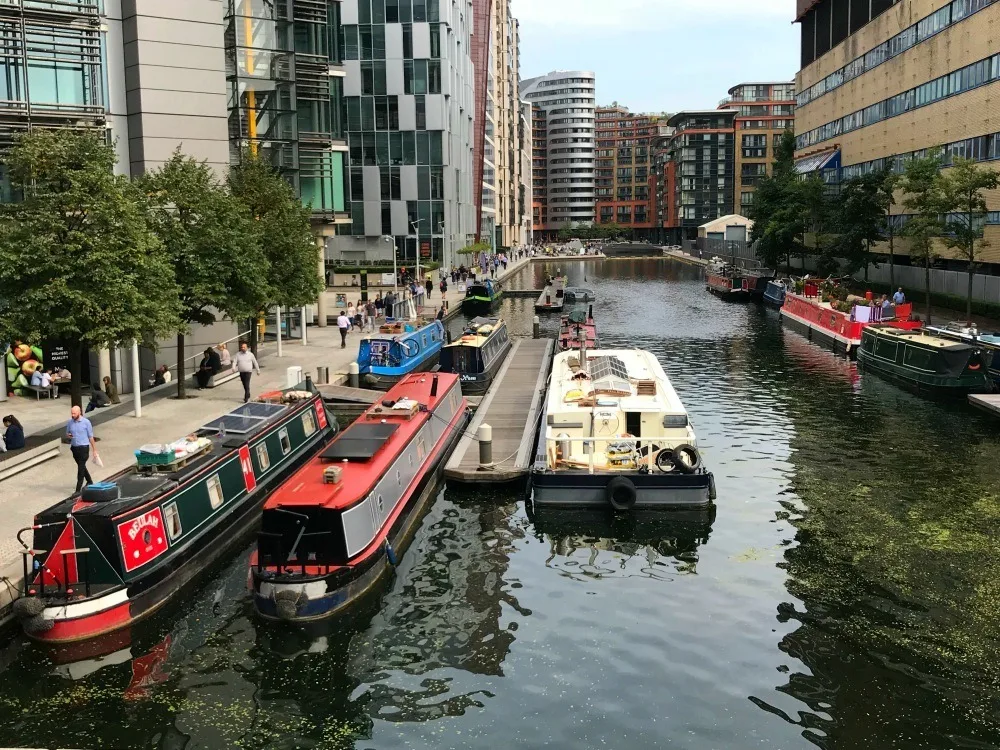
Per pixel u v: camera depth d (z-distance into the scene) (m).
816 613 16.28
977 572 17.88
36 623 14.89
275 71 46.75
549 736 12.73
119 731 13.09
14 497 19.64
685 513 21.69
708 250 134.38
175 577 17.06
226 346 37.88
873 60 74.06
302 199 50.25
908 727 12.73
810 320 53.38
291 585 16.19
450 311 63.06
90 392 32.78
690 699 13.59
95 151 24.20
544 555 19.50
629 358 31.48
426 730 13.00
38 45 31.47
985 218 54.12
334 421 27.83
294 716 13.45
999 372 33.94
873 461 25.72
